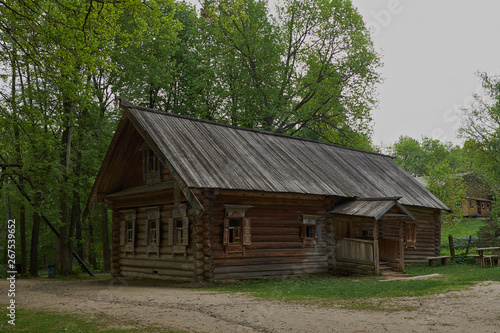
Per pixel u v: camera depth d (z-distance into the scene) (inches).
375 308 401.1
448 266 951.6
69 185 999.6
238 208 704.4
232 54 1510.8
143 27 678.5
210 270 663.8
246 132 927.0
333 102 1523.1
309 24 1557.6
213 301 467.2
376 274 772.0
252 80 1540.4
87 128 1092.5
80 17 578.2
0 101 693.3
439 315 356.8
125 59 1111.0
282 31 1572.3
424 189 1146.0
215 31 1451.8
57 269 1067.3
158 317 371.6
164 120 784.9
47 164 908.6
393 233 920.9
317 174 882.8
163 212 767.1
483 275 647.8
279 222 764.0
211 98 1477.6
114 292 580.1
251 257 719.1
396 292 503.8
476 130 1520.7
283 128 1590.8
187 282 689.6
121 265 869.2
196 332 315.3
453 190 1772.9
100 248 1503.4
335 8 1496.1
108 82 1171.9
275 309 406.3
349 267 813.2
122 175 876.6
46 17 581.3
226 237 685.3
